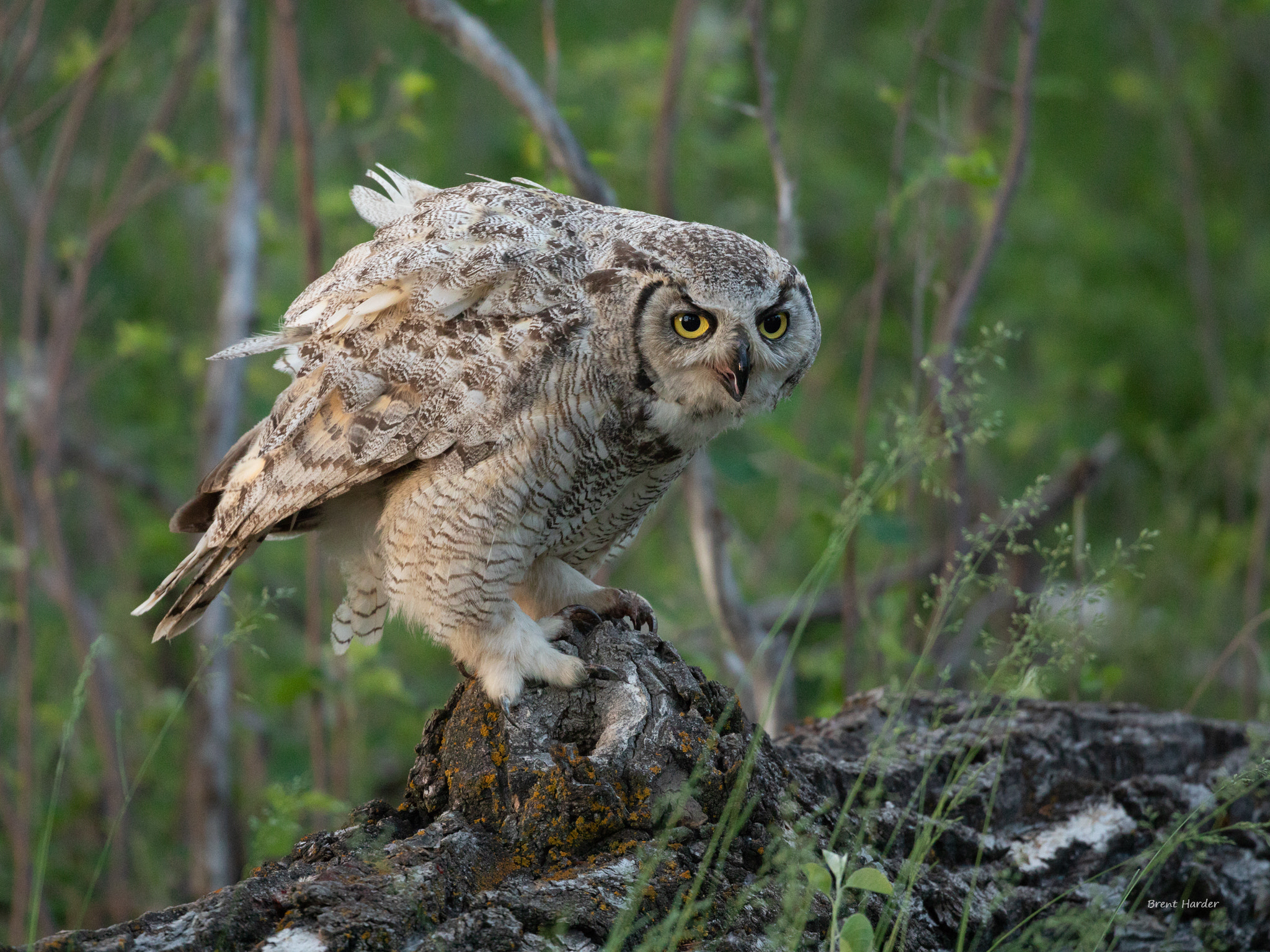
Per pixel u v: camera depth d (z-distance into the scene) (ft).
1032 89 33.09
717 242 20.39
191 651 43.52
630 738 17.81
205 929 14.20
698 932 15.44
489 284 20.15
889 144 64.54
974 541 19.13
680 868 16.48
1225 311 61.16
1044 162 67.46
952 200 43.27
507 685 18.72
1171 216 64.49
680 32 35.04
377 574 23.49
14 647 43.01
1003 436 51.39
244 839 39.19
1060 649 19.51
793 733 22.95
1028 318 59.41
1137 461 52.16
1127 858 20.71
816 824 18.22
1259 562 39.52
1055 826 20.94
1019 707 23.65
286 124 53.06
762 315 20.48
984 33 58.34
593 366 19.84
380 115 58.03
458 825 17.38
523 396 19.76
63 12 55.72
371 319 20.88
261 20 60.49
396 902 14.96
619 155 54.34
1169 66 56.24
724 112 56.49
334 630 24.71
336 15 61.98
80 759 38.04
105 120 45.68
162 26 56.29
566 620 20.51
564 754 17.47
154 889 36.55
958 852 19.52
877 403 52.37
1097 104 68.49
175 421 49.52
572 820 16.96
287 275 50.80
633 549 49.24
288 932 14.39
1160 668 38.58
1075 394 56.34
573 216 21.20
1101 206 67.10
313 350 21.35
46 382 39.99
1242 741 23.30
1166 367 58.34
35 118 38.22
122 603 43.86
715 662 37.11
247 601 20.36
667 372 20.13
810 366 22.26
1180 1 67.10
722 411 20.80
